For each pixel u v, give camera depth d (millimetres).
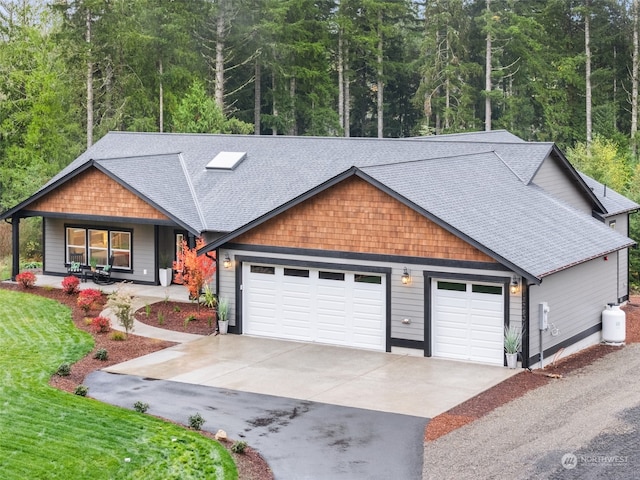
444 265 22375
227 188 31031
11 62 50562
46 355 22656
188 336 25188
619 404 18484
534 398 19125
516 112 58719
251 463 15594
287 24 58719
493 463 15289
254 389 20125
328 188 23797
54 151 49969
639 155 57438
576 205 30656
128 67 53125
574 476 14578
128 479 14672
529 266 21250
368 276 23609
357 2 61656
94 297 28047
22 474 14664
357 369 21734
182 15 54531
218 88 54906
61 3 50531
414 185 23531
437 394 19594
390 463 15523
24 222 41031
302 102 61219
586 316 24359
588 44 59906
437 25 58688
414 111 68812
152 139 36562
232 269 25469
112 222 32500
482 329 22188
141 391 19906
